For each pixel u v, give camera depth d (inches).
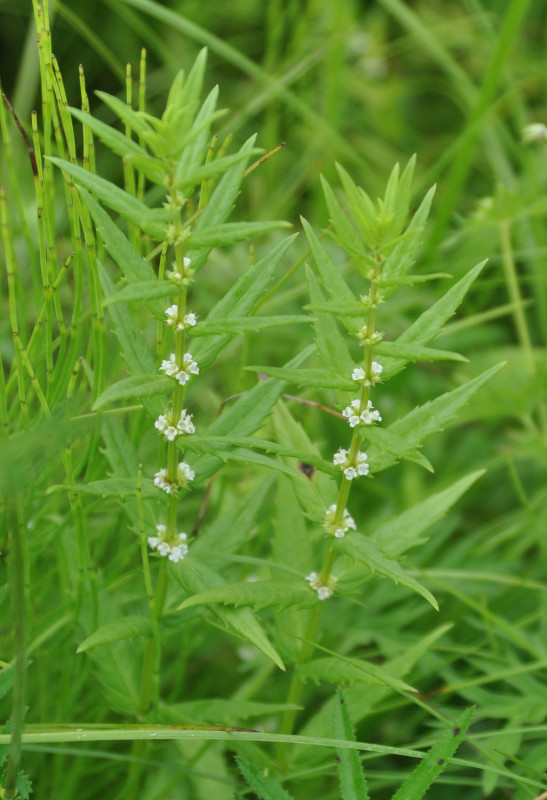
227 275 47.4
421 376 47.5
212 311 32.4
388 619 39.0
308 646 34.3
